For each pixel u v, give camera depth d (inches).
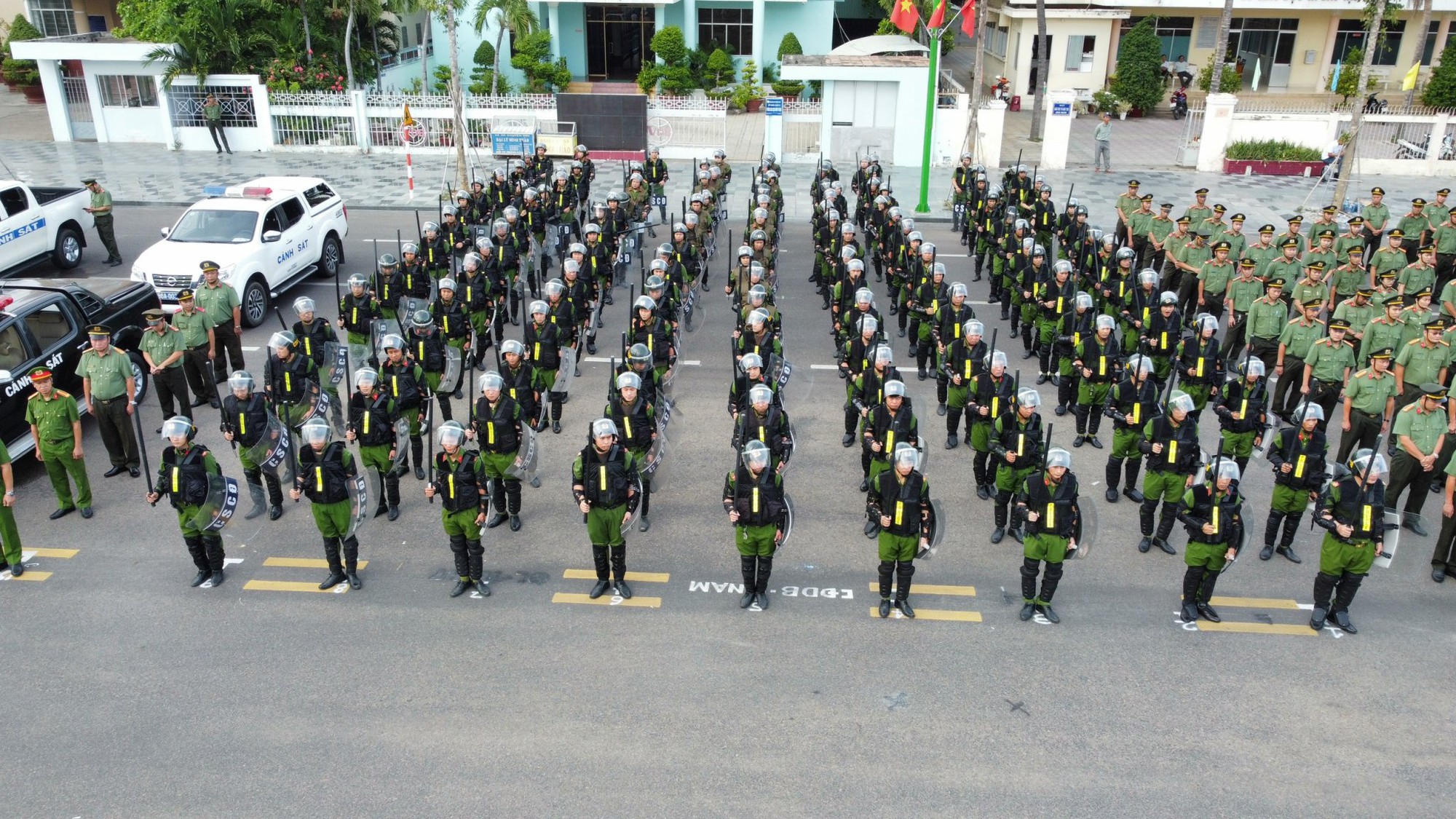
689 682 368.5
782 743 337.4
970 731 343.6
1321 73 1696.6
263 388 633.0
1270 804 313.0
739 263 759.1
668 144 1320.1
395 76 1599.4
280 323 755.4
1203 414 607.8
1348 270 692.7
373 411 464.4
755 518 392.8
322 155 1315.2
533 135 1262.3
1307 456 432.5
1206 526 386.0
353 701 358.3
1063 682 369.7
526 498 508.1
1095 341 549.3
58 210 856.9
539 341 560.7
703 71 1621.6
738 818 305.3
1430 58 1674.5
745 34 1706.4
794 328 763.4
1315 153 1242.0
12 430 521.7
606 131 1309.1
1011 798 314.0
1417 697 364.2
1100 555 458.6
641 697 359.9
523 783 319.9
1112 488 507.2
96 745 337.7
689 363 692.1
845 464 547.8
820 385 655.8
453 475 403.2
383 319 660.7
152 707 356.2
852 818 305.6
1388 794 317.7
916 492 387.2
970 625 405.1
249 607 416.8
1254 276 671.8
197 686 367.2
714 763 328.2
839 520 488.7
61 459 473.4
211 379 603.8
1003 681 370.0
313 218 829.2
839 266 732.0
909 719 349.1
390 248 948.6
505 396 462.3
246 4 1311.5
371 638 395.2
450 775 323.3
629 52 1711.4
